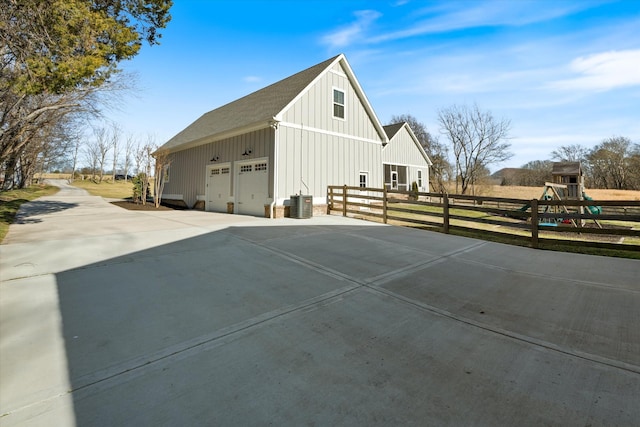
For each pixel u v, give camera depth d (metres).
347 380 2.14
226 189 13.98
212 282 4.18
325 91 13.02
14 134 13.52
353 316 3.22
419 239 7.42
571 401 1.93
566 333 2.88
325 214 12.63
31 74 6.09
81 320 3.02
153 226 8.61
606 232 6.25
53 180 66.88
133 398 1.92
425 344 2.67
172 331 2.83
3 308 3.25
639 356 2.48
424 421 1.74
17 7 5.67
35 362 2.29
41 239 6.64
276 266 4.96
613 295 3.83
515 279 4.50
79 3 6.25
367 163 15.08
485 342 2.71
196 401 1.90
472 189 30.89
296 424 1.71
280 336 2.78
